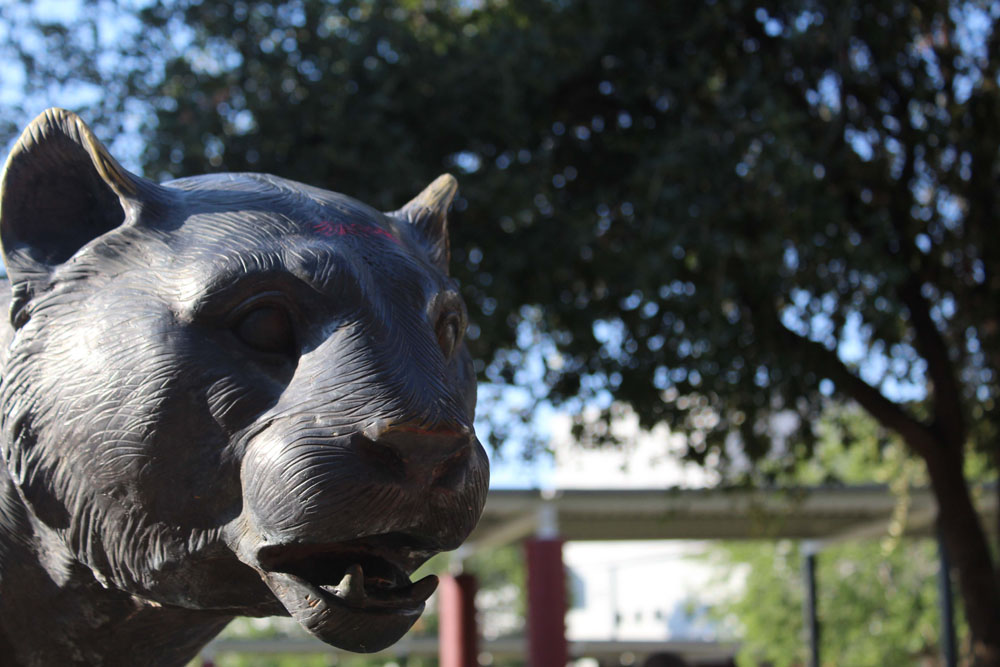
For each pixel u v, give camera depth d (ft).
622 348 27.91
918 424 29.27
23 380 4.94
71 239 5.14
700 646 69.00
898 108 28.22
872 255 24.50
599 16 26.37
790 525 50.42
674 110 26.81
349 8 25.54
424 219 5.92
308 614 4.49
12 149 4.99
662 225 23.38
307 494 4.29
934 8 27.43
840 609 77.82
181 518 4.64
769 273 24.52
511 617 148.56
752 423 28.94
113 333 4.77
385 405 4.39
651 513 42.96
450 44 26.35
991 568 29.09
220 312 4.70
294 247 4.81
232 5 24.76
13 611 5.44
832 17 25.71
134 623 5.48
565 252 25.25
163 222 4.99
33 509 4.97
